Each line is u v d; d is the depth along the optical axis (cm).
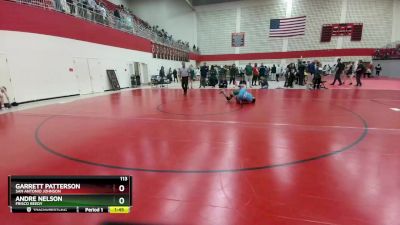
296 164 327
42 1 1112
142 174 304
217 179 287
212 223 207
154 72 2120
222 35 2955
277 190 258
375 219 208
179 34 2983
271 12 2716
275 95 1127
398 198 239
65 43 1189
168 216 218
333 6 2520
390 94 1077
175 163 338
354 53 2545
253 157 354
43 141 457
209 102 944
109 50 1527
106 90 1505
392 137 443
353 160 338
